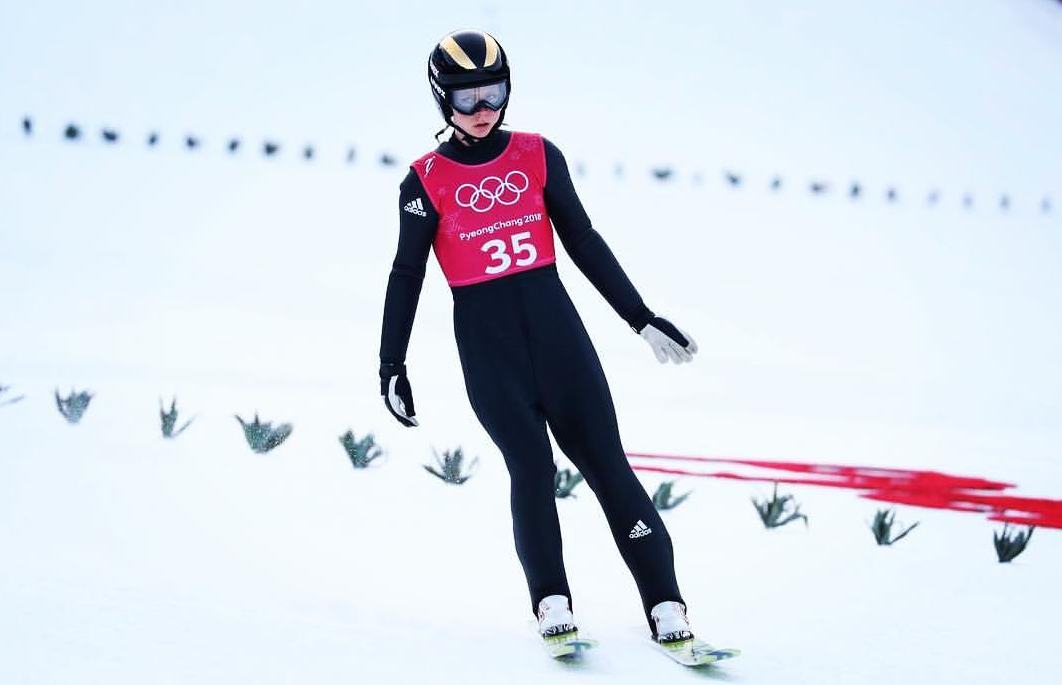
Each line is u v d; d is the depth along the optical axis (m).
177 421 20.59
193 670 10.22
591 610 13.05
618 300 12.35
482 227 12.25
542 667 10.98
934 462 21.50
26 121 54.38
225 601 12.06
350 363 27.33
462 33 12.11
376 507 16.42
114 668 10.12
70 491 15.76
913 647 12.20
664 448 21.70
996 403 27.48
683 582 14.20
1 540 13.37
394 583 13.40
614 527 11.98
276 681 10.12
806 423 24.45
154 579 12.51
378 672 10.48
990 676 11.45
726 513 17.41
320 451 19.28
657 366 29.36
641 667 11.13
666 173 52.62
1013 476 20.58
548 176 12.45
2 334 28.28
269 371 25.98
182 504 15.66
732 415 24.77
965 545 16.23
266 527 15.04
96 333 28.92
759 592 13.88
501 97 12.10
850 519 17.38
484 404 12.27
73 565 12.64
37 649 10.38
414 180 12.32
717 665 11.34
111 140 52.84
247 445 19.28
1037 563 15.53
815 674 11.27
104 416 20.59
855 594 13.91
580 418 12.16
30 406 20.98
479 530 15.80
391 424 21.58
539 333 12.20
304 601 12.37
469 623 12.27
